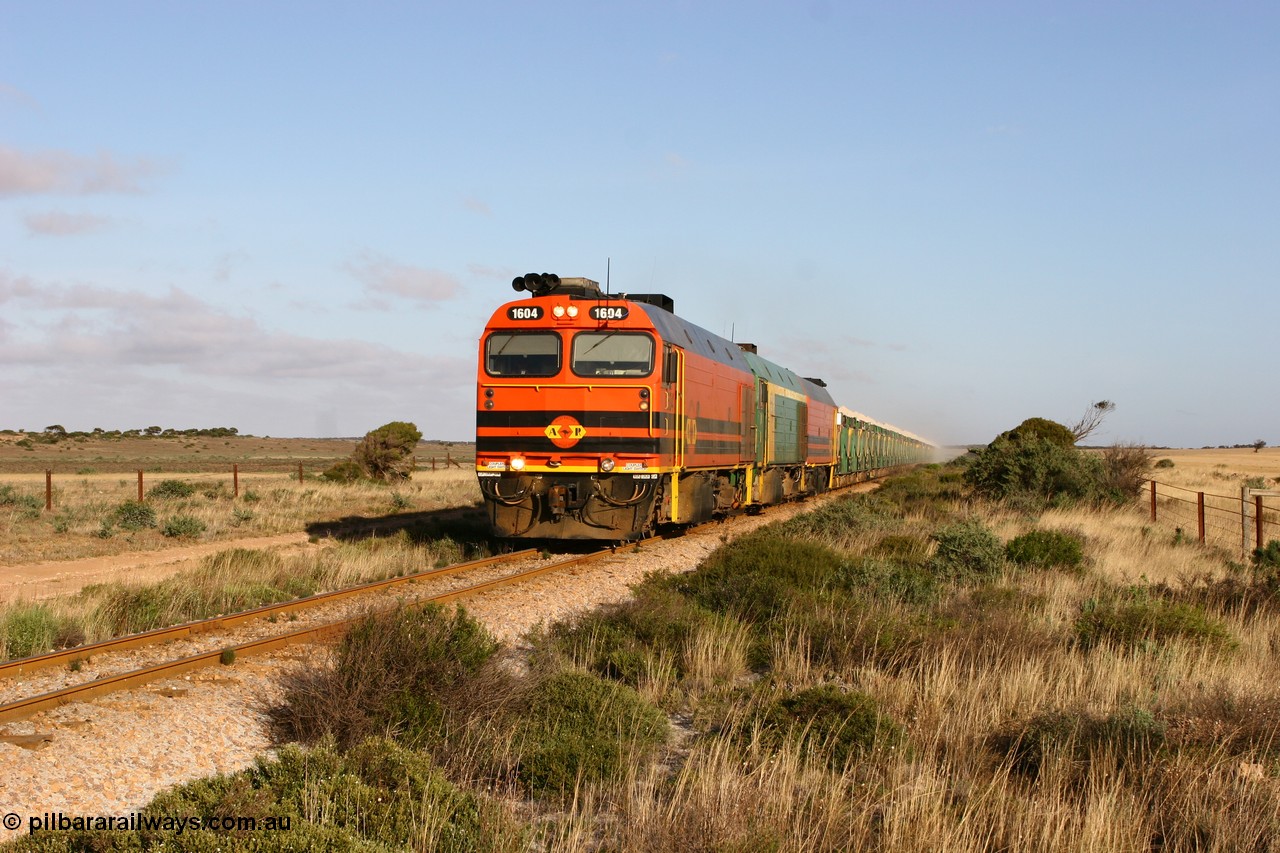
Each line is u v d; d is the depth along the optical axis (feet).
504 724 25.21
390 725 24.29
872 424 175.11
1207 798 20.79
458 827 18.90
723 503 76.95
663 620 35.12
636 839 18.44
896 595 41.91
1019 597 41.68
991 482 96.68
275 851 16.28
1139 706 25.77
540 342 56.70
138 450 403.54
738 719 26.22
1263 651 34.91
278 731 24.94
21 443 400.26
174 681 27.96
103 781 20.71
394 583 46.70
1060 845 18.56
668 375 57.88
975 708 26.61
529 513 57.26
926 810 19.33
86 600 39.50
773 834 18.44
